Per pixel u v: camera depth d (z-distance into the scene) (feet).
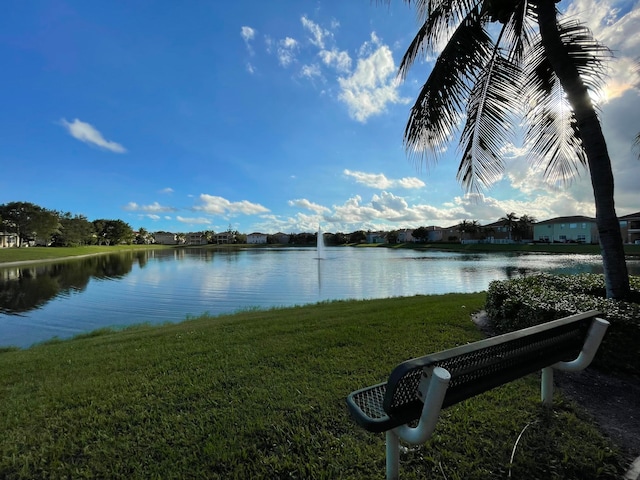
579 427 6.68
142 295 45.50
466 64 13.41
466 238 259.60
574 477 5.37
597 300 11.43
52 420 7.55
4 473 5.86
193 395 8.56
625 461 5.72
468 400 7.77
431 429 4.14
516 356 5.47
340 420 7.16
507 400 7.77
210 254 177.06
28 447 6.59
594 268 76.59
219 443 6.44
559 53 12.80
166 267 93.61
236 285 55.21
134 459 6.12
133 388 9.14
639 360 9.00
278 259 125.39
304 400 8.06
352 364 10.50
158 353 12.45
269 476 5.60
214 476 5.62
